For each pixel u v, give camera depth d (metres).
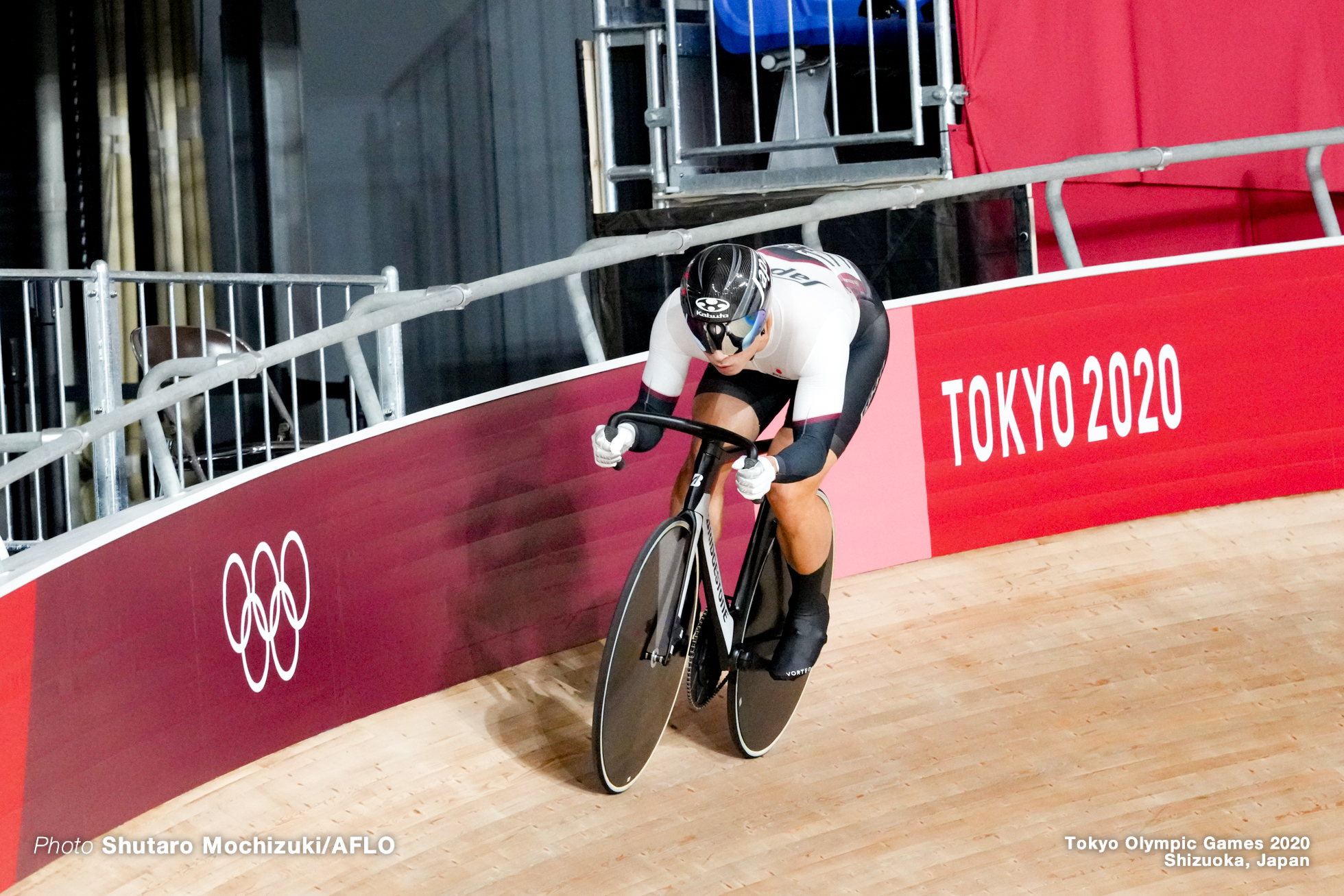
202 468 4.62
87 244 4.83
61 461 4.53
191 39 4.75
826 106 4.19
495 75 5.15
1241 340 3.55
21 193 4.70
